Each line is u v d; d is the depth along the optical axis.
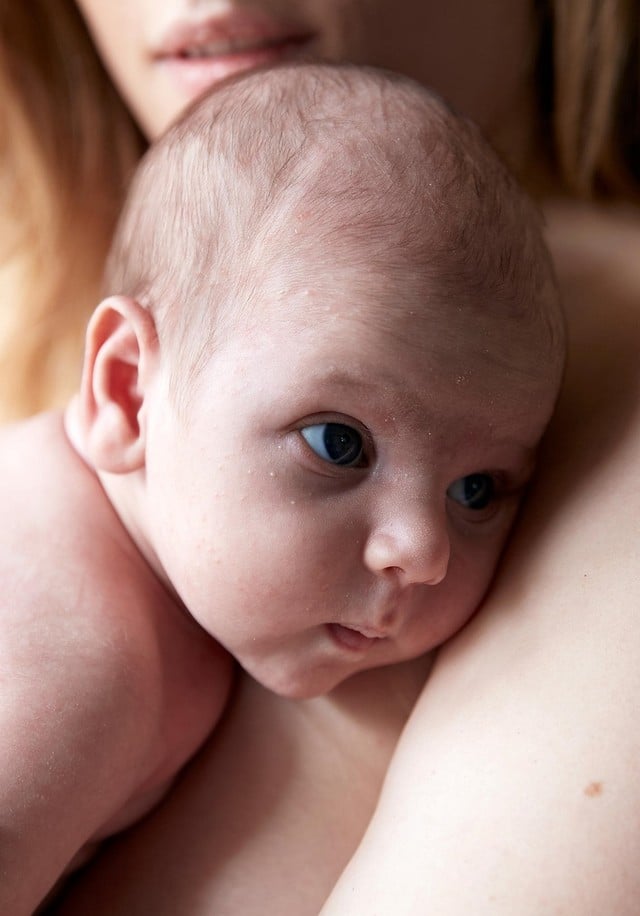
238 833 0.91
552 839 0.68
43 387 1.56
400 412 0.85
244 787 0.93
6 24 1.51
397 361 0.85
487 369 0.87
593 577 0.82
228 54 1.19
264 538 0.87
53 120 1.55
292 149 0.93
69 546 0.93
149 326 0.95
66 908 0.91
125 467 0.96
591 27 1.30
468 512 0.93
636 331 1.02
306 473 0.87
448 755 0.78
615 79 1.31
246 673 1.01
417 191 0.89
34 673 0.83
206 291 0.92
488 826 0.71
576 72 1.31
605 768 0.70
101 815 0.85
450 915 0.68
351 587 0.87
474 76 1.27
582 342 1.07
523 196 0.97
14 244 1.57
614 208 1.30
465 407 0.87
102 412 0.97
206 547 0.89
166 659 0.94
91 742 0.82
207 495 0.88
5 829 0.78
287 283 0.88
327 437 0.87
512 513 0.96
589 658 0.77
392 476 0.87
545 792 0.71
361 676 0.97
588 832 0.68
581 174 1.32
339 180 0.90
